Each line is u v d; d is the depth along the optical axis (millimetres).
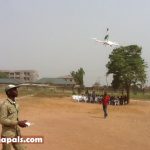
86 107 40281
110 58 54688
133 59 53500
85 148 14078
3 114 7773
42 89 76312
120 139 16891
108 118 27750
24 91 68125
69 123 22734
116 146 15000
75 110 35719
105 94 28328
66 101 47781
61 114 30156
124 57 54000
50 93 65312
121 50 54219
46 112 31344
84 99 51375
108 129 20469
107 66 55000
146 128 21531
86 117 27984
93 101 50812
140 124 23766
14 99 8078
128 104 50781
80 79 114438
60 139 15781
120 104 49750
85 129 19953
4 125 7855
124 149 14414
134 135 18469
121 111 36375
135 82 53344
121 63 53062
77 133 18125
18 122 7875
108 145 15109
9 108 7828
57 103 42125
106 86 74938
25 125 7934
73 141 15500
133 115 31828
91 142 15586
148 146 15352
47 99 49406
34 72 182500
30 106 36625
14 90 8008
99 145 14984
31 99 47688
